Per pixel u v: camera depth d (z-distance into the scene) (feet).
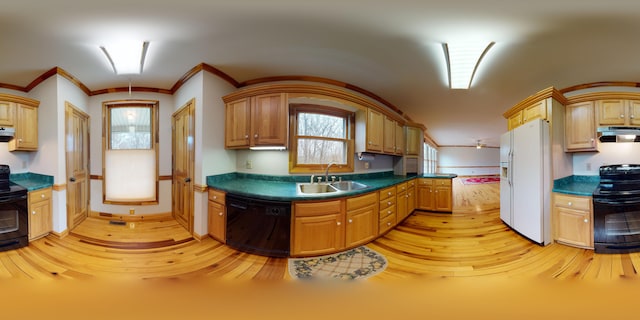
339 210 8.12
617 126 9.46
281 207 7.65
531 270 7.19
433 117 17.65
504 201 11.48
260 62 9.30
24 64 9.25
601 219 8.21
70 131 10.50
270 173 10.63
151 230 10.45
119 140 12.37
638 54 8.26
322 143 11.42
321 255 7.91
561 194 8.95
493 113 16.15
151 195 12.41
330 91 9.68
